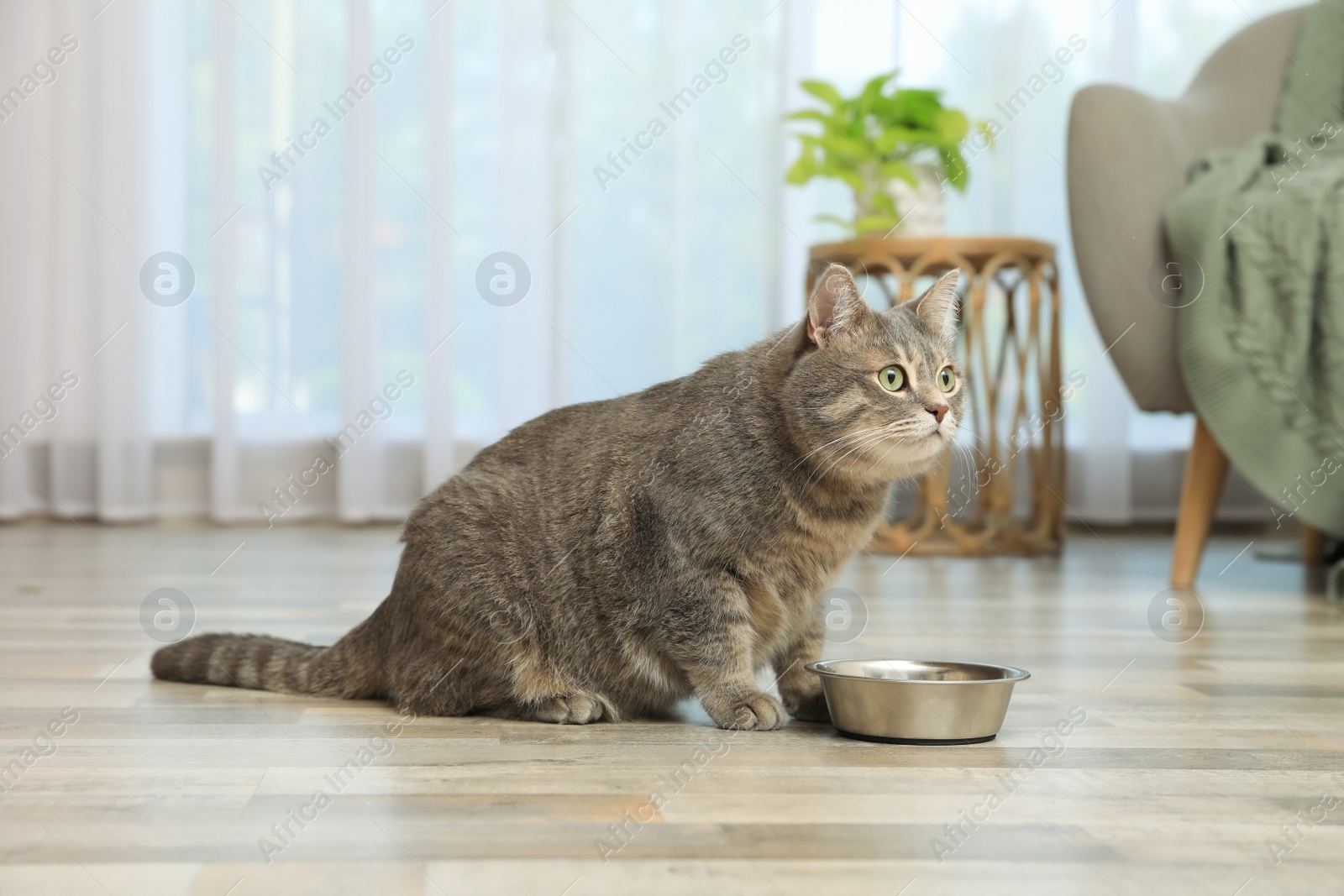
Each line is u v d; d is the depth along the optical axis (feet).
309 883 3.23
